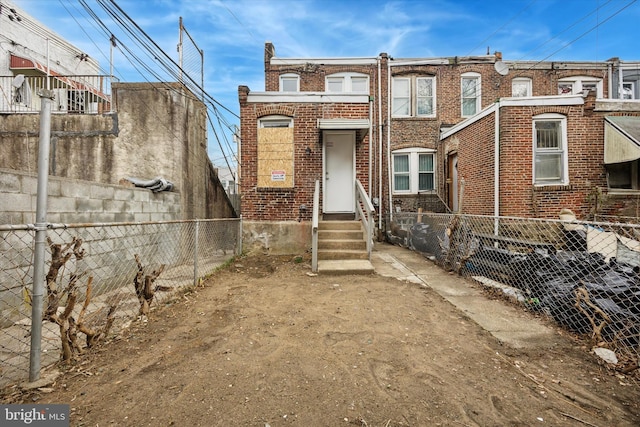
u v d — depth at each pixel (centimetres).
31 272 385
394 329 352
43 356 287
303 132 827
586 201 823
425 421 204
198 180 891
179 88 773
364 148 859
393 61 1246
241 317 385
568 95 824
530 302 418
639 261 442
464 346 311
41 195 244
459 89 1248
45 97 244
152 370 262
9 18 1117
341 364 275
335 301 448
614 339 300
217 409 213
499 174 838
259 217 826
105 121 748
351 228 795
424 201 1213
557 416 211
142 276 385
